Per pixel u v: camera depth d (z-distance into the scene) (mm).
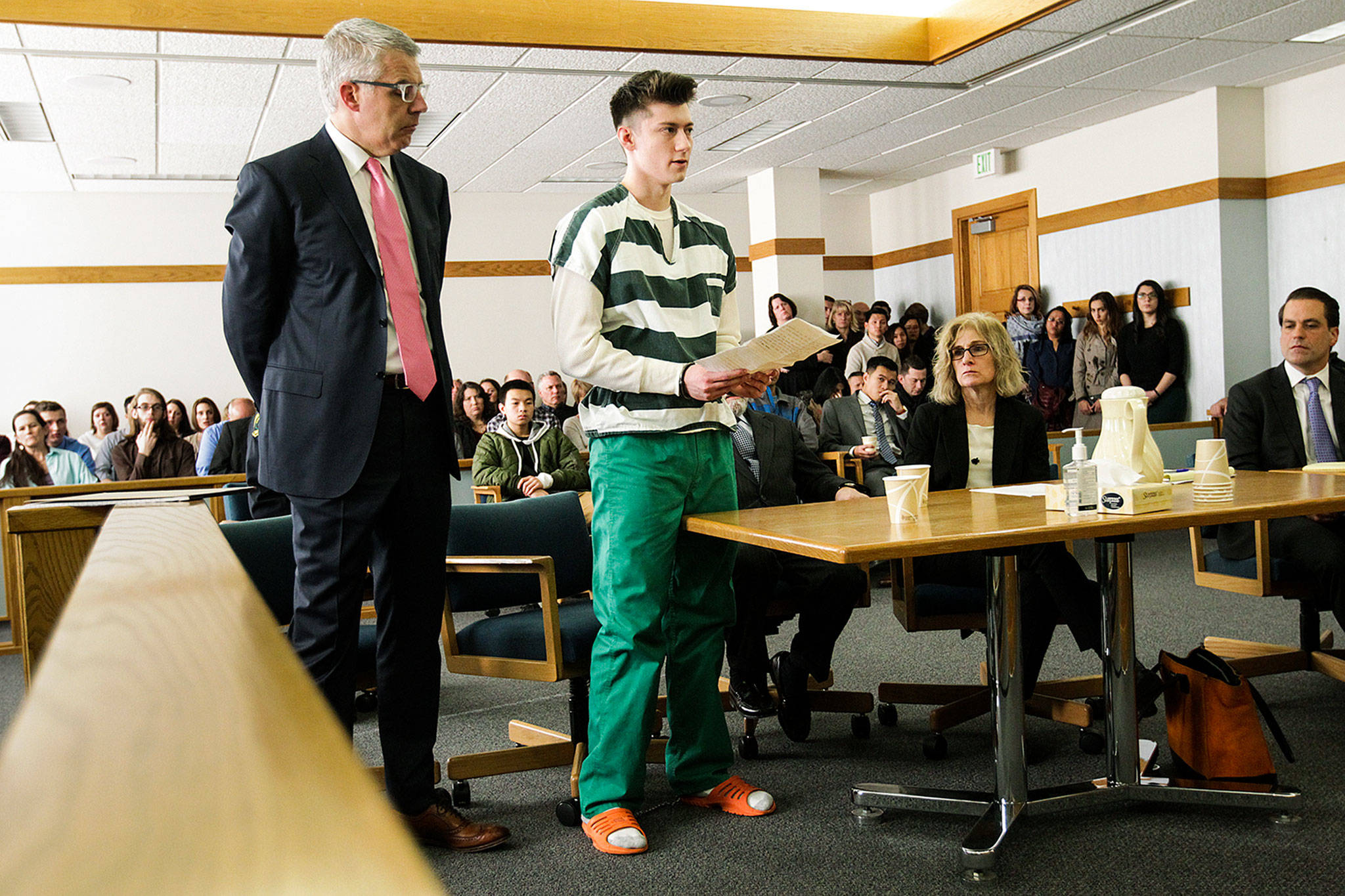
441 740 3309
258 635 573
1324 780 2580
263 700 430
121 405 9711
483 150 8562
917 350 9891
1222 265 8109
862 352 9430
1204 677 2504
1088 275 9320
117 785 323
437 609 2354
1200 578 3326
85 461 7332
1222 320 8133
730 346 2621
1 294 9406
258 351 2154
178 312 9836
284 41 5762
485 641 2715
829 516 2287
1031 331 9094
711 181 10500
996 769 2373
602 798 2420
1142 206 8727
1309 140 7871
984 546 1853
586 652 2627
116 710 417
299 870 254
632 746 2418
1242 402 3592
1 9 5270
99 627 612
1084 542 6785
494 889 2191
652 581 2387
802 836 2396
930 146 9570
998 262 10477
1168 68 7426
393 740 2371
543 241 10898
